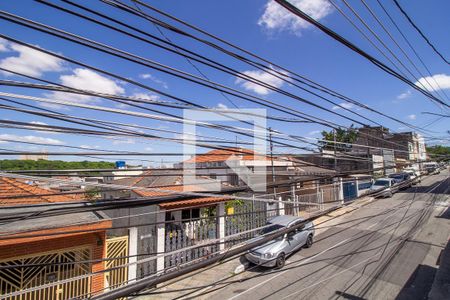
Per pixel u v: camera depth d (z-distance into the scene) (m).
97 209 2.62
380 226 13.22
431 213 15.30
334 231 12.66
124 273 7.42
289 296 7.23
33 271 6.52
